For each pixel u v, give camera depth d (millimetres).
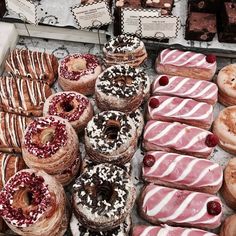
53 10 587
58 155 411
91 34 576
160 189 436
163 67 544
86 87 521
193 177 442
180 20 583
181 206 422
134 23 527
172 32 533
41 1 599
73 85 517
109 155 411
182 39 563
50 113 479
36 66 545
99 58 573
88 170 398
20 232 368
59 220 384
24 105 513
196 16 557
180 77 528
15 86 525
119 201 374
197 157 471
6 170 454
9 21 576
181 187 450
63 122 433
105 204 373
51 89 552
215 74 562
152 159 449
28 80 535
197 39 559
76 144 436
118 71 473
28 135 425
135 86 458
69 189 464
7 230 441
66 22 572
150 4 536
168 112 493
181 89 514
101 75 474
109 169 396
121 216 374
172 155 458
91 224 376
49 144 414
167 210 422
